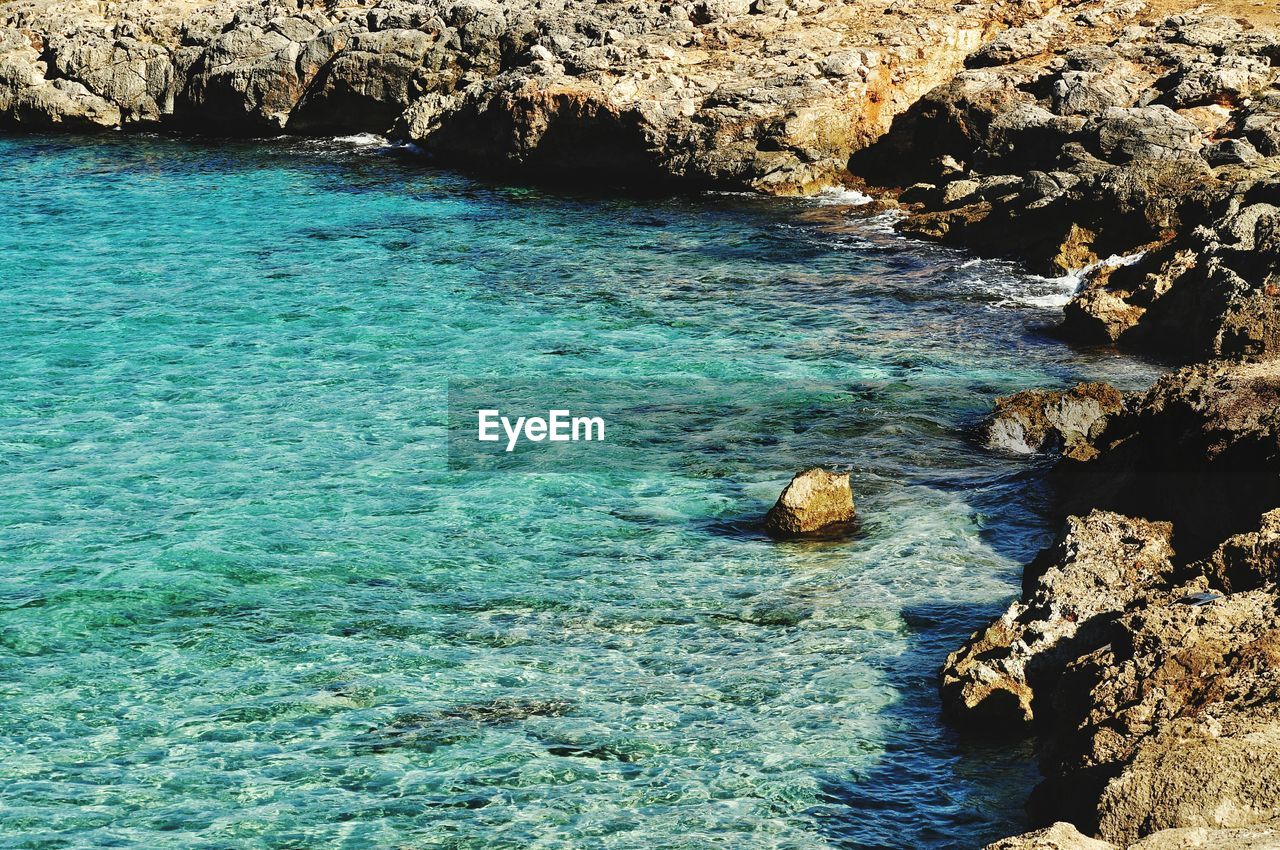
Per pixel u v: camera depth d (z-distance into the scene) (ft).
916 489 76.59
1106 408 83.05
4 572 67.10
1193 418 65.00
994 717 52.95
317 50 197.26
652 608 63.57
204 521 73.31
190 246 136.77
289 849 46.44
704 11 183.93
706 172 157.28
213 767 51.19
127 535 71.56
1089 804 41.88
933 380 94.38
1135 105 144.46
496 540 71.05
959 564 67.41
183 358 101.45
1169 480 65.05
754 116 156.66
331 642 60.70
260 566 68.03
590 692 56.34
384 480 78.95
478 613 63.31
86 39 212.64
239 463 81.46
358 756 51.80
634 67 168.66
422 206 155.53
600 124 162.81
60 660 59.11
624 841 46.75
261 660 59.16
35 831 47.29
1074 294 114.93
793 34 173.17
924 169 156.15
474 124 175.73
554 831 47.26
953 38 167.84
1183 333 98.37
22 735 53.31
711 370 97.45
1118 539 59.06
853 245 133.80
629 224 144.77
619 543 70.54
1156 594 52.65
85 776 50.67
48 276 124.98
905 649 59.52
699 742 52.60
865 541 70.18
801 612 62.90
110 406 91.25
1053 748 47.73
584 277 123.85
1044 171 139.03
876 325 107.86
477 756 51.67
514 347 103.60
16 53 216.13
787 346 102.83
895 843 46.80
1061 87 147.23
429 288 120.57
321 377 97.25
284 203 157.38
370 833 47.21
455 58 189.37
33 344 104.42
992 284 118.93
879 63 161.68
